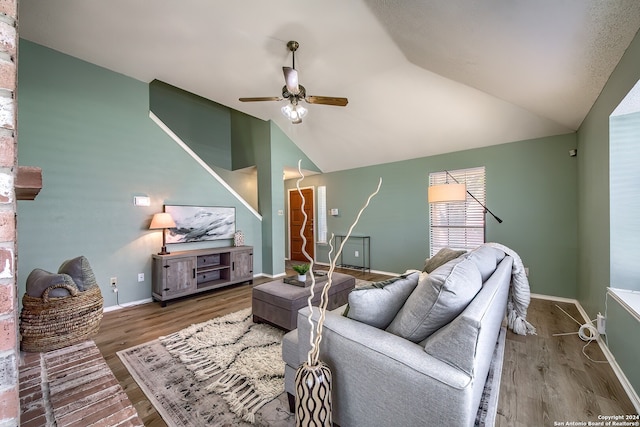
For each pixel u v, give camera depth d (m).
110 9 2.34
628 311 1.69
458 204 4.28
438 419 0.94
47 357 1.42
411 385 1.00
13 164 0.64
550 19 1.47
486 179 4.01
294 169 5.72
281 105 4.44
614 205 2.04
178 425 1.44
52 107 2.90
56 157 2.92
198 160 4.15
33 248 2.78
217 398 1.64
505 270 1.88
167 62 3.14
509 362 2.02
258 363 2.01
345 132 4.68
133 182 3.47
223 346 2.27
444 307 1.14
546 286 3.55
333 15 2.32
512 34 1.72
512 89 2.64
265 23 2.47
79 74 3.08
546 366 1.96
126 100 3.42
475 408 1.05
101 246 3.20
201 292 3.92
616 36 1.54
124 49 2.90
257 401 1.61
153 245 3.63
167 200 3.79
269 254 4.98
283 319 2.47
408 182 4.82
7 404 0.63
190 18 2.44
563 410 1.53
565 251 3.43
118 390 1.17
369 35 2.56
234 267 4.17
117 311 3.15
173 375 1.87
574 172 3.36
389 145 4.62
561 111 2.81
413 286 1.52
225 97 4.06
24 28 2.59
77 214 3.04
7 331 0.63
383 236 5.16
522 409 1.54
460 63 2.48
